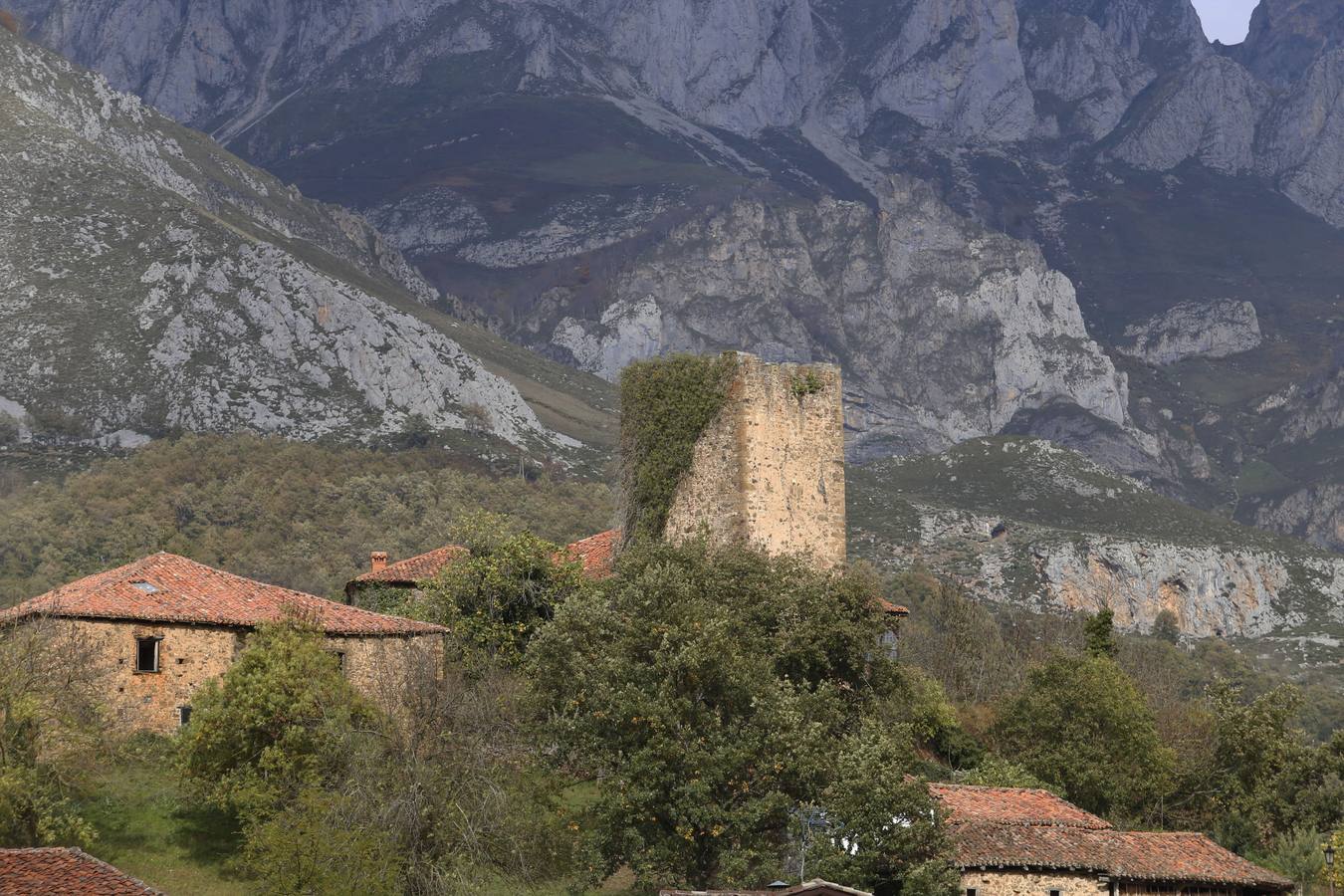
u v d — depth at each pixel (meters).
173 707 78.81
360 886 67.25
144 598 80.62
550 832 75.06
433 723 77.19
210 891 68.75
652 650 76.25
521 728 77.62
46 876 58.00
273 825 68.31
